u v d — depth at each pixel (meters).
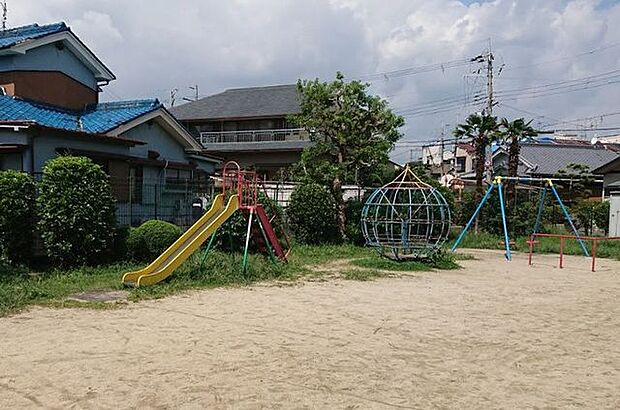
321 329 6.94
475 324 7.47
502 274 12.98
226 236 14.01
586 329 7.34
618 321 7.89
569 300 9.59
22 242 10.79
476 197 23.02
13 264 10.70
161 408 4.18
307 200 17.38
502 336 6.83
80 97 17.59
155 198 16.83
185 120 33.47
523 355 5.99
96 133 13.91
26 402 4.27
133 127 15.92
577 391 4.86
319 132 18.88
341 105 18.31
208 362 5.39
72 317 7.27
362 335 6.68
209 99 36.00
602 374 5.38
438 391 4.74
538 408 4.42
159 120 17.31
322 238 17.69
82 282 9.60
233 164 13.84
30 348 5.78
